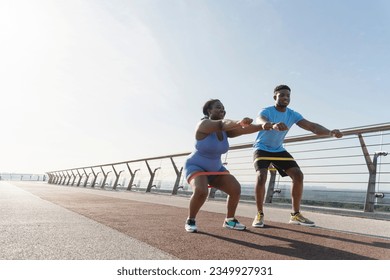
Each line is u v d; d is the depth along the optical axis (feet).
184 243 6.90
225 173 9.18
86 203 16.37
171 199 22.61
